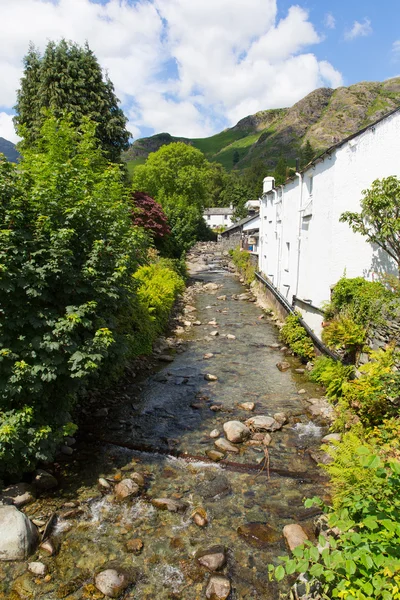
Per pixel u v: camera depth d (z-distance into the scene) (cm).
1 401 645
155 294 1742
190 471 764
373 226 1110
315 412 995
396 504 383
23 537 553
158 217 2848
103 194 927
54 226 696
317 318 1357
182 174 5194
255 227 4291
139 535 595
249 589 504
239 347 1596
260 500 678
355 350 1038
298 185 1617
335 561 337
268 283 2364
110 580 506
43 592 496
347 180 1165
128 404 1066
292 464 784
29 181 702
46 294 675
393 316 895
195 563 544
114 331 870
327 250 1240
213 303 2511
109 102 2572
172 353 1526
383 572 323
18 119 2573
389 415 732
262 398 1103
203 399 1102
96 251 736
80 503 660
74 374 668
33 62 2491
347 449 586
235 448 838
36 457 656
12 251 619
